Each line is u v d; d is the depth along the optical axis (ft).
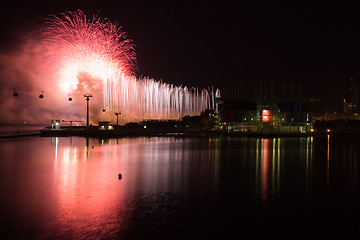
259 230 41.63
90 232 41.22
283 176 78.33
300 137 270.87
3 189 63.26
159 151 139.54
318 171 85.92
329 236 39.88
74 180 72.28
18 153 128.67
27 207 51.37
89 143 187.01
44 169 87.71
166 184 68.13
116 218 46.19
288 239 38.93
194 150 144.77
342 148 160.04
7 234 40.70
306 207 51.42
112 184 68.13
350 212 49.03
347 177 77.25
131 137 254.47
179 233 40.70
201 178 75.31
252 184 68.44
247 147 162.81
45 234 40.68
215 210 49.55
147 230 41.68
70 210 49.85
